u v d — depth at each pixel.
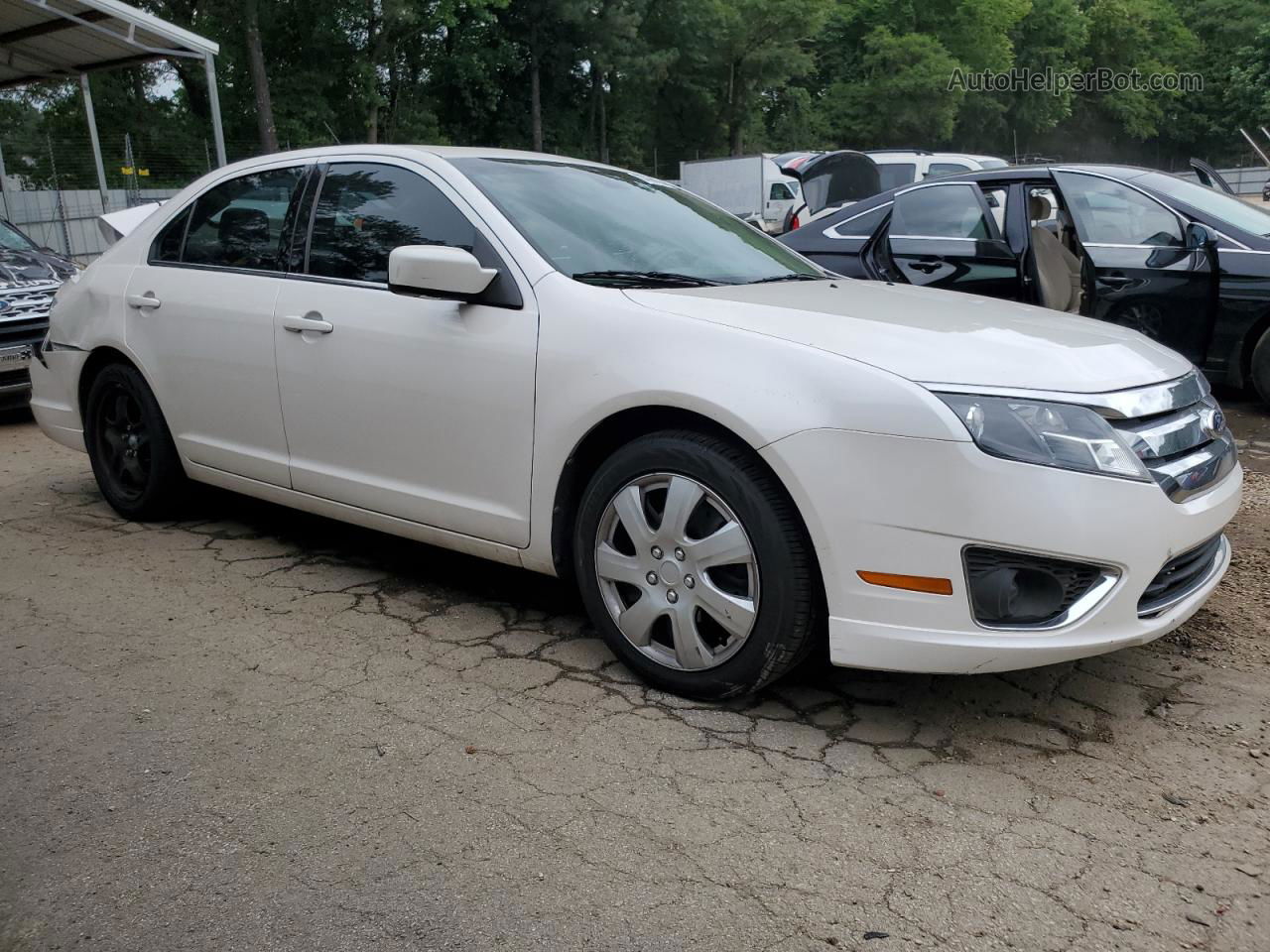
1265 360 6.43
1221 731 2.87
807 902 2.14
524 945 2.01
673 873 2.24
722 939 2.03
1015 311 3.42
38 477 5.81
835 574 2.68
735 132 49.22
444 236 3.57
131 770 2.65
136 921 2.08
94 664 3.28
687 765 2.68
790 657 2.81
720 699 3.00
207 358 4.23
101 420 4.87
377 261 3.73
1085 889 2.19
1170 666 3.28
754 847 2.33
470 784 2.58
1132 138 71.25
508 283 3.34
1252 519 4.79
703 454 2.84
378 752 2.74
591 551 3.14
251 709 2.98
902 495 2.59
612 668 3.26
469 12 40.72
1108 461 2.64
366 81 37.53
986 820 2.44
